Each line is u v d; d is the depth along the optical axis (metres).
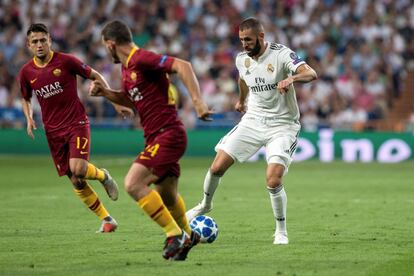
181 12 78.62
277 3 78.94
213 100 70.56
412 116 66.19
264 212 31.72
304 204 34.56
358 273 19.38
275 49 24.36
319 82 70.75
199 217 24.06
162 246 23.41
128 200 36.00
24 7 78.00
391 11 78.25
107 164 57.16
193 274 19.25
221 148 25.23
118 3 78.81
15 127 67.62
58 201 35.62
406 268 20.00
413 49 76.31
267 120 24.73
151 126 20.44
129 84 20.41
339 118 68.94
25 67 26.12
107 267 20.16
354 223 28.47
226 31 77.38
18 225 28.02
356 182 45.31
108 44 20.41
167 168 20.41
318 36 75.50
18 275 19.20
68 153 26.16
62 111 25.88
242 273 19.39
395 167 56.50
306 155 63.41
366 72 72.38
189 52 75.44
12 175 49.06
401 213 31.33
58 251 22.58
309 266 20.28
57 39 76.00
